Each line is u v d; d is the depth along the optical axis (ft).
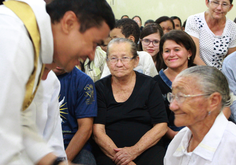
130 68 5.87
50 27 2.62
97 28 2.77
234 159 3.35
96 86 6.16
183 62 6.66
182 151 3.91
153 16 20.44
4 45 2.25
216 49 9.19
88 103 5.68
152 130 5.69
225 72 7.12
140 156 5.53
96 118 5.87
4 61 2.19
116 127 5.80
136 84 6.08
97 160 5.62
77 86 5.69
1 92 2.13
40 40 2.60
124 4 21.04
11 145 2.17
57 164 2.67
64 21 2.68
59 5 2.68
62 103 5.67
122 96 6.02
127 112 5.85
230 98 3.75
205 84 3.46
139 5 20.66
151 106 5.93
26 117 3.00
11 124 2.21
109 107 5.99
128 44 5.93
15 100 2.22
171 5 19.66
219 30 9.19
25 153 2.49
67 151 5.24
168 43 6.65
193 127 3.73
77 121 5.70
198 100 3.49
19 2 2.62
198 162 3.66
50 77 3.91
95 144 5.98
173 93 3.70
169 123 6.50
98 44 2.93
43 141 2.89
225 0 8.55
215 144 3.49
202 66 3.66
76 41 2.75
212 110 3.53
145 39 8.95
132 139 5.66
